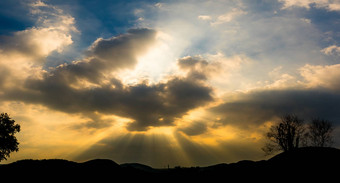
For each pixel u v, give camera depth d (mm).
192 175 52500
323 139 56500
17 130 54125
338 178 33938
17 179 45250
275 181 37812
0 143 50844
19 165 52531
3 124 52188
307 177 36125
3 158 51781
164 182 51281
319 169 37656
